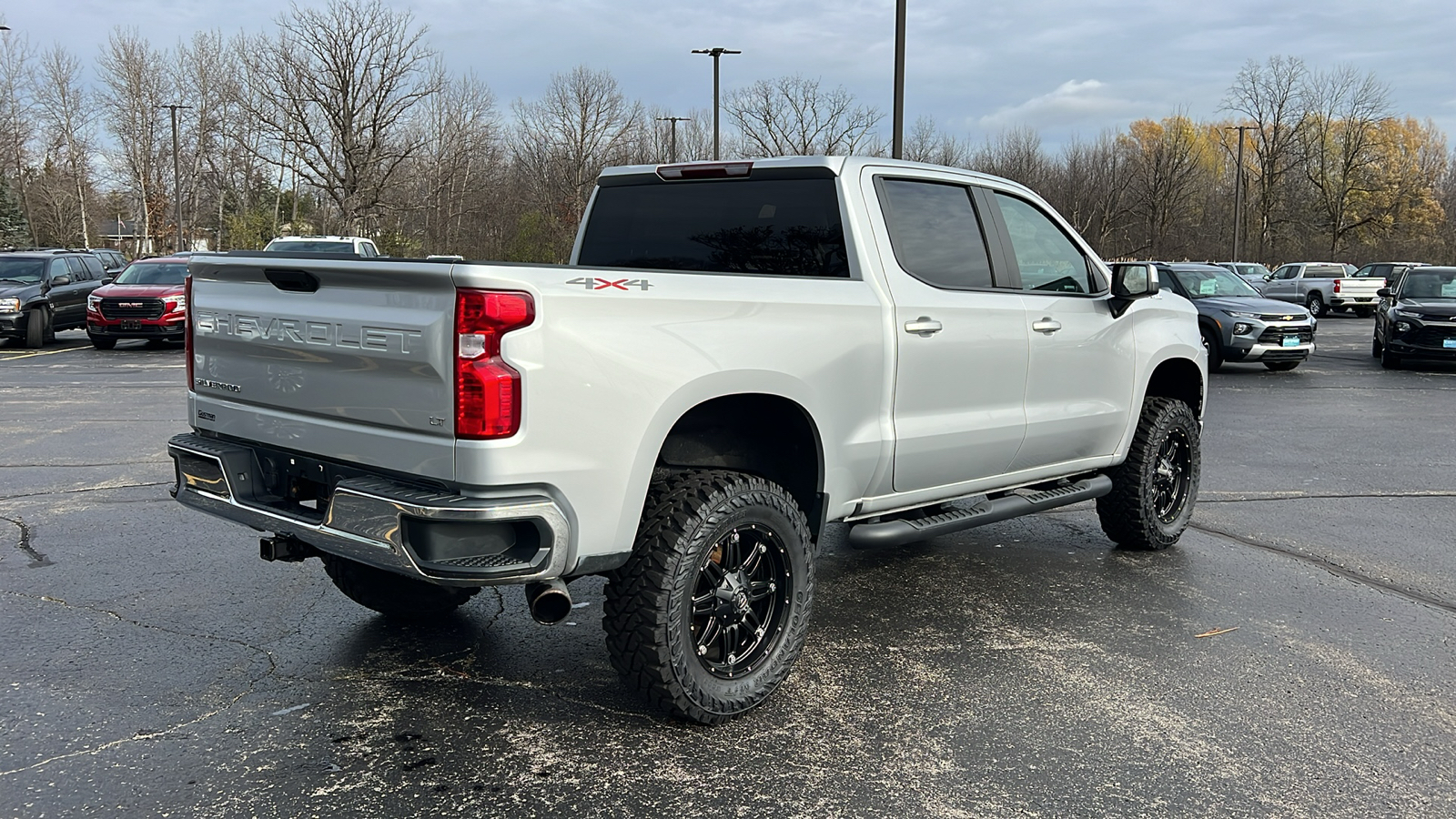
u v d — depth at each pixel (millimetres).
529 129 57188
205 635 4492
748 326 3703
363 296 3318
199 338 4016
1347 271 36062
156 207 63656
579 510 3246
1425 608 5043
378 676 4074
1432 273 18625
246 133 62531
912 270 4453
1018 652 4430
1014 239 5070
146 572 5371
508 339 3068
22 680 3980
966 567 5742
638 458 3373
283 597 5020
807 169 4410
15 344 20500
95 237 75312
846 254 4293
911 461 4426
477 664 4219
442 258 3301
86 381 14008
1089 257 5551
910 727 3672
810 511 4113
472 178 54438
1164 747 3523
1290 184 67562
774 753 3467
